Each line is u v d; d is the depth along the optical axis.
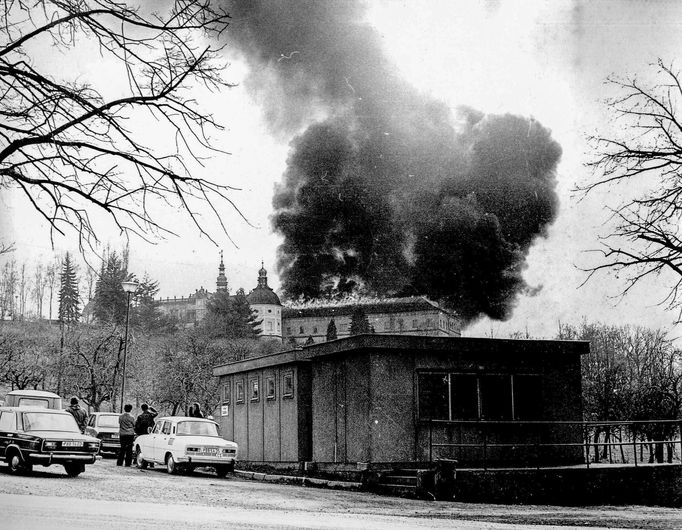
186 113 7.98
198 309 140.25
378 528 10.54
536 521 13.59
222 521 10.77
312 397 24.45
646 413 49.53
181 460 22.89
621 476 19.34
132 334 68.69
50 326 80.81
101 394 61.09
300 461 24.52
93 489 16.03
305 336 140.62
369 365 20.98
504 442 21.91
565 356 22.97
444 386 21.61
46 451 18.55
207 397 69.69
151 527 9.55
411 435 21.03
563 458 22.36
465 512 14.95
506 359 22.34
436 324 130.38
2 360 66.25
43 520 9.88
